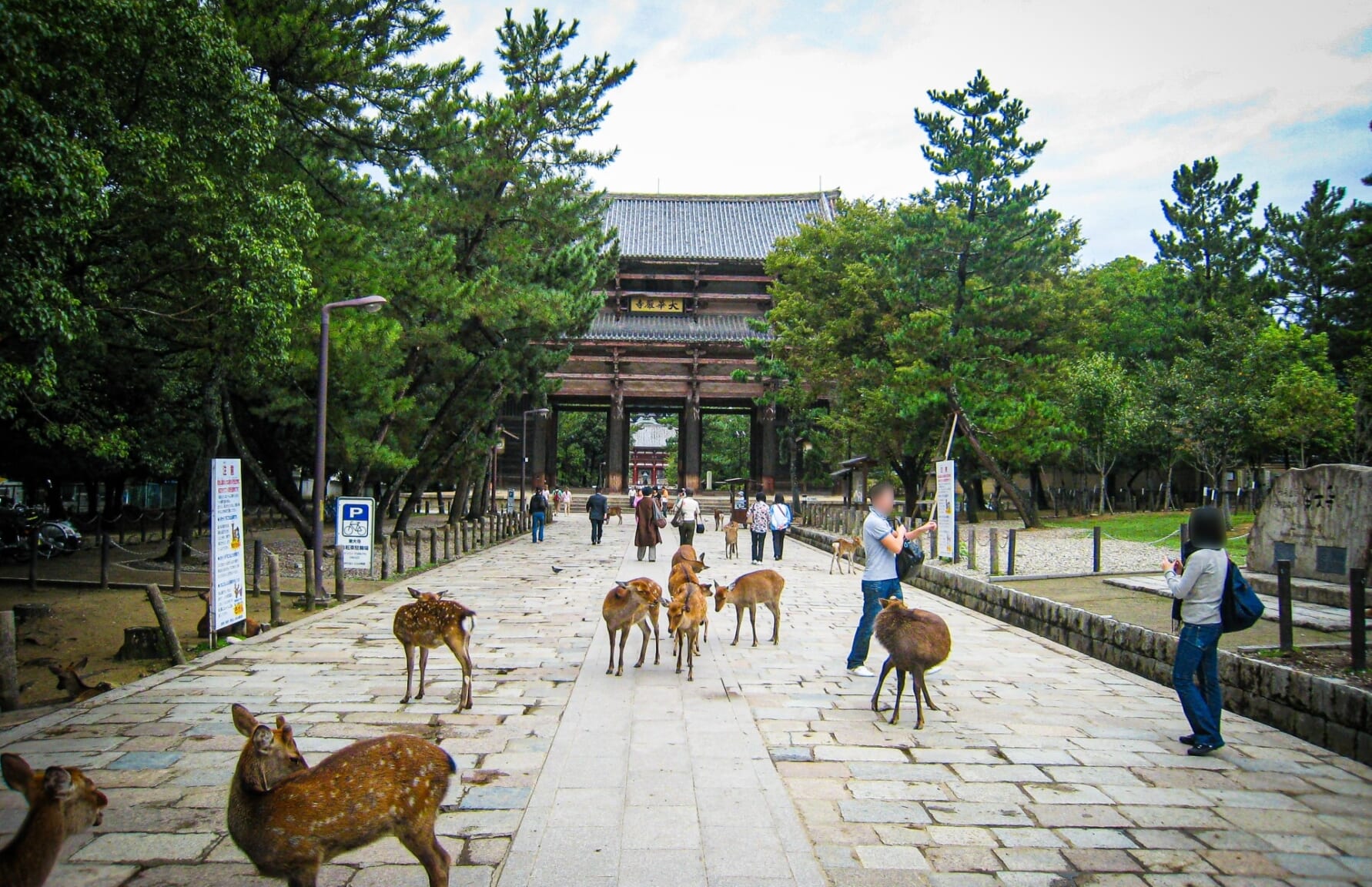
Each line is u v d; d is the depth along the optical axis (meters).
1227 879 4.47
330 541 20.33
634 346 53.22
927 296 28.20
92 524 29.64
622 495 52.50
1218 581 6.53
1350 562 12.27
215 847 4.66
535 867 4.43
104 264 11.91
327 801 3.65
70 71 8.65
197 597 14.62
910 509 33.78
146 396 22.33
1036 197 27.31
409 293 19.06
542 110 22.84
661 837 4.82
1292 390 30.58
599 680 8.57
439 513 47.69
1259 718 7.59
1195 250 45.94
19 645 11.01
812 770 6.00
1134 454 41.94
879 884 4.36
